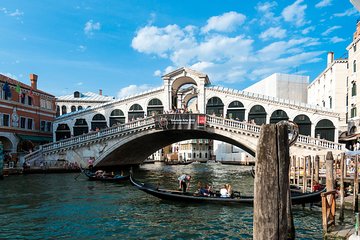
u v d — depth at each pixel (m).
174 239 9.89
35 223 11.59
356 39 28.86
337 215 11.51
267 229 4.37
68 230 10.75
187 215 12.73
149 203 15.23
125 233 10.46
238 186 22.77
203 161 75.75
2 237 9.91
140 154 39.62
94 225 11.38
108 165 34.06
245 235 10.27
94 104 52.22
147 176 31.36
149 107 35.62
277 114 32.69
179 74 34.84
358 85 28.78
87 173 25.64
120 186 21.48
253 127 27.20
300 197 13.30
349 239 6.76
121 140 29.86
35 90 36.94
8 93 32.28
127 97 36.28
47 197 16.95
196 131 29.44
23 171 28.73
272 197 4.39
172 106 35.91
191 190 20.34
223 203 13.95
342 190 10.56
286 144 4.55
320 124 31.58
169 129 28.53
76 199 16.38
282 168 4.46
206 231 10.68
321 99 39.38
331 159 11.31
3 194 17.89
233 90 33.81
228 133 27.78
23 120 34.69
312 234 10.20
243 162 55.19
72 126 37.31
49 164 30.91
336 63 34.16
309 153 25.64
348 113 31.62
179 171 39.25
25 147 34.97
